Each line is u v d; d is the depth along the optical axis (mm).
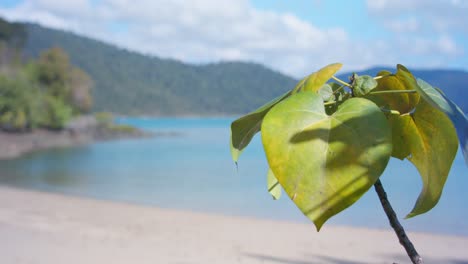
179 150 48594
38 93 58094
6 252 8789
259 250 10117
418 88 993
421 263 1061
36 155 42438
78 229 11469
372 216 15008
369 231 12359
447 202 17641
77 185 23109
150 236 11109
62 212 14125
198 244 10477
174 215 14383
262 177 26703
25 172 29016
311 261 9336
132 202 17766
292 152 934
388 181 22953
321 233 12047
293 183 918
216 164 35031
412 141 1251
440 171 1198
